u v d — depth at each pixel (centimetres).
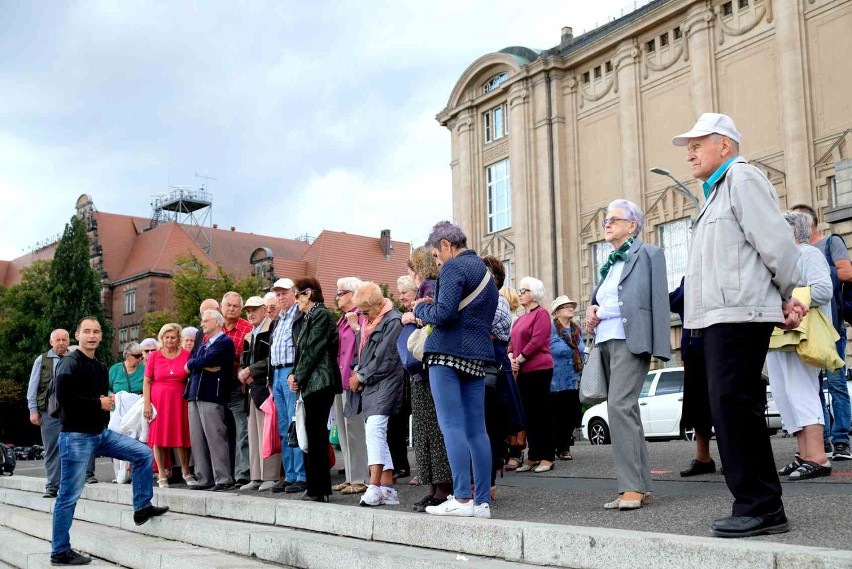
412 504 682
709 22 2727
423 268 666
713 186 447
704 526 446
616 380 544
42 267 5791
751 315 415
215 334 946
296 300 776
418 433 621
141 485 771
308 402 705
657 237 2875
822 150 2403
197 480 973
